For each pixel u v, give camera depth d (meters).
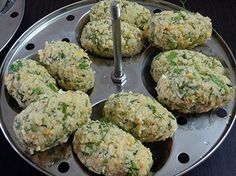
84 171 0.19
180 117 0.21
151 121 0.20
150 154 0.19
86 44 0.23
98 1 0.26
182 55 0.22
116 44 0.21
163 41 0.23
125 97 0.21
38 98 0.21
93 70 0.23
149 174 0.19
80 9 0.26
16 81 0.21
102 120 0.21
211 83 0.21
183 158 0.20
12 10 0.26
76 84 0.22
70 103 0.20
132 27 0.24
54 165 0.19
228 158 0.21
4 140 0.22
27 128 0.19
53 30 0.25
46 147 0.20
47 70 0.23
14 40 0.26
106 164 0.18
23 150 0.20
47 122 0.19
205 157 0.20
